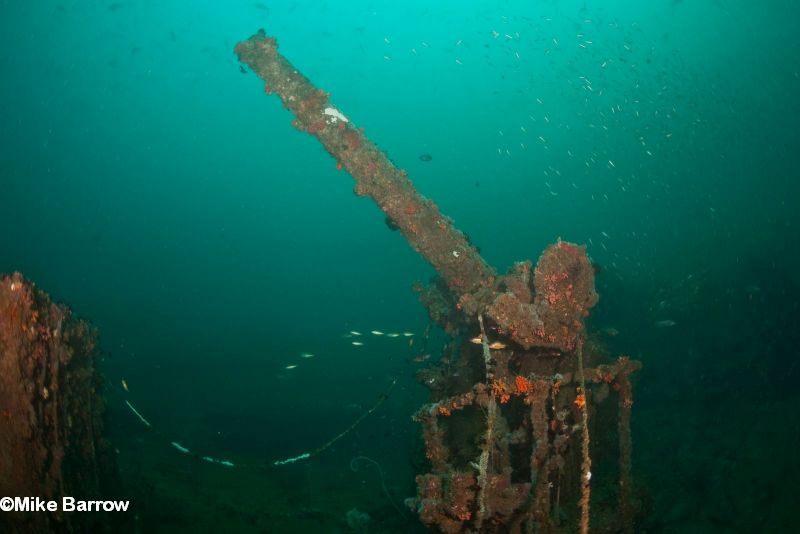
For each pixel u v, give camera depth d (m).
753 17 36.38
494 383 4.45
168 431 10.88
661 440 8.91
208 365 17.34
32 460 3.93
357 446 10.91
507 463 4.66
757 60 36.78
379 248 57.41
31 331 3.91
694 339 10.41
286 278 43.44
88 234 76.44
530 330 4.76
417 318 26.02
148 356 18.52
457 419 5.73
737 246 19.95
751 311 10.19
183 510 7.18
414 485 7.40
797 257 16.97
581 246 4.95
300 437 11.16
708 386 9.82
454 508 4.33
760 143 36.28
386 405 12.91
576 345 4.93
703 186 36.44
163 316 27.05
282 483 9.22
